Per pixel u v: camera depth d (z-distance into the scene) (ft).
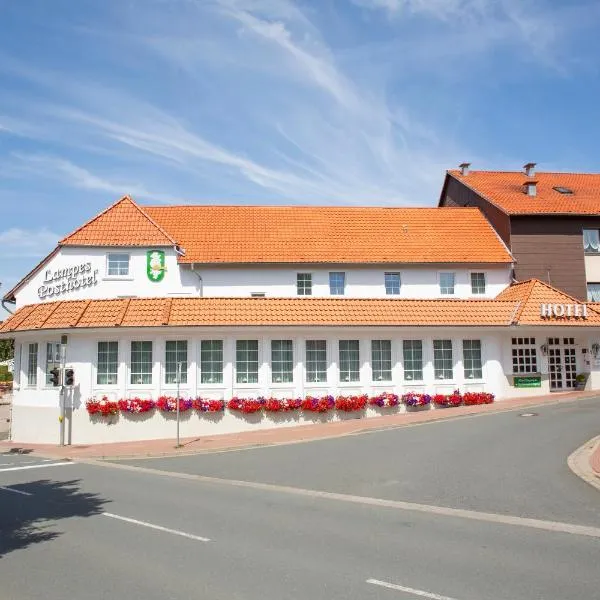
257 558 24.86
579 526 29.01
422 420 68.80
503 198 108.58
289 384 75.36
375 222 107.65
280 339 76.02
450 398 78.74
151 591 21.27
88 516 33.71
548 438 53.47
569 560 23.93
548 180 120.37
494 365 81.82
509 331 83.25
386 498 36.55
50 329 72.59
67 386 72.84
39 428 75.51
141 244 86.69
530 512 31.91
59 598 20.80
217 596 20.59
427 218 109.70
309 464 49.16
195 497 38.45
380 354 78.79
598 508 32.24
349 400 75.10
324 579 22.11
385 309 79.56
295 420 74.49
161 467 52.54
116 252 86.79
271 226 104.27
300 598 20.26
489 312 82.89
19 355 81.15
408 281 98.63
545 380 85.81
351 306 78.89
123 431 72.28
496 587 21.03
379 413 77.20
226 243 98.43
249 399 73.36
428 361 79.92
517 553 24.98
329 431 66.28
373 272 98.12
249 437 66.49
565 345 89.45
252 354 75.31
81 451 64.85
